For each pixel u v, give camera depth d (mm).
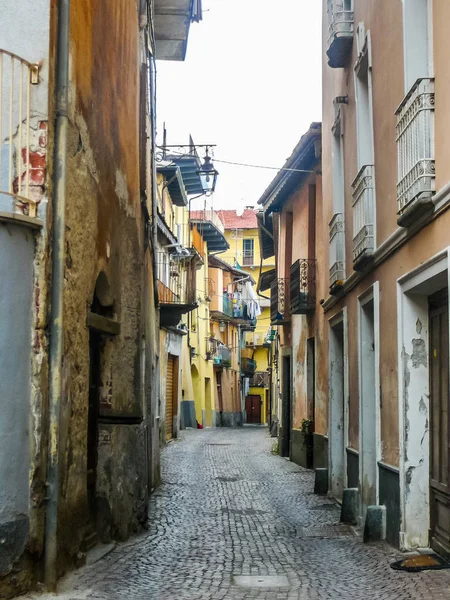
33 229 6250
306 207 18312
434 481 7840
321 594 6430
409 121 7523
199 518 11000
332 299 13734
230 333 52875
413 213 7305
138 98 10844
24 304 6109
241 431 38750
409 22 7789
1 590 5672
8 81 6367
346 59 11992
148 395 12898
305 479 16141
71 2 6922
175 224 32344
